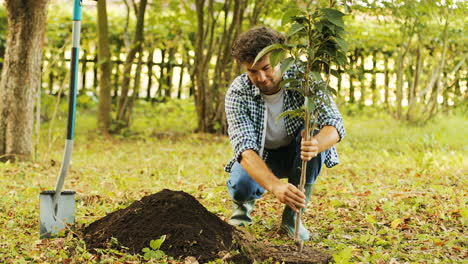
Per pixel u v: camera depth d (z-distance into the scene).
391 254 3.38
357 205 4.75
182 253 3.13
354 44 10.48
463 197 4.93
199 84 10.78
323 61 3.02
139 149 8.98
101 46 10.60
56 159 7.55
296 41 3.12
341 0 3.00
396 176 6.32
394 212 4.43
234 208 4.08
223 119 10.75
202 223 3.34
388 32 11.45
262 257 3.20
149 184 5.88
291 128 3.75
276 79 3.56
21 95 7.01
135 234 3.30
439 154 7.68
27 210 4.43
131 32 12.01
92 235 3.43
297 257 3.18
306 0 7.65
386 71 12.11
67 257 3.11
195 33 11.86
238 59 3.42
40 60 7.23
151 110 11.95
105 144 9.54
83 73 12.16
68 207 3.68
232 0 11.08
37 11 7.00
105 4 10.51
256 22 10.20
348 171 6.76
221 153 8.56
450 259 3.31
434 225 4.04
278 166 4.00
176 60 12.06
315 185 5.75
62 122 11.59
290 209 3.79
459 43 11.10
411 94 11.34
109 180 5.90
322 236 3.89
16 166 6.75
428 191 5.34
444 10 8.70
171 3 11.31
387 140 9.73
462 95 11.59
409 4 7.89
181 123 11.54
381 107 12.24
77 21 3.52
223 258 3.03
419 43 11.00
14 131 7.02
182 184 5.88
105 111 10.71
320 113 3.52
